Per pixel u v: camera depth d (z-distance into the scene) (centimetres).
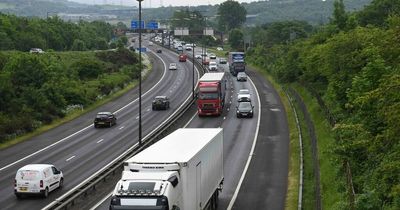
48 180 4866
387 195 3075
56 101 10406
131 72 16250
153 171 3191
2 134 7912
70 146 7406
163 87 14662
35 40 17462
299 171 5347
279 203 4419
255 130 8206
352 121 4672
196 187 3488
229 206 4375
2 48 15475
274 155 6394
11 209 4412
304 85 11106
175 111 10700
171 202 2998
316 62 8569
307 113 7638
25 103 9556
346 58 6259
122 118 10038
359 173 3894
